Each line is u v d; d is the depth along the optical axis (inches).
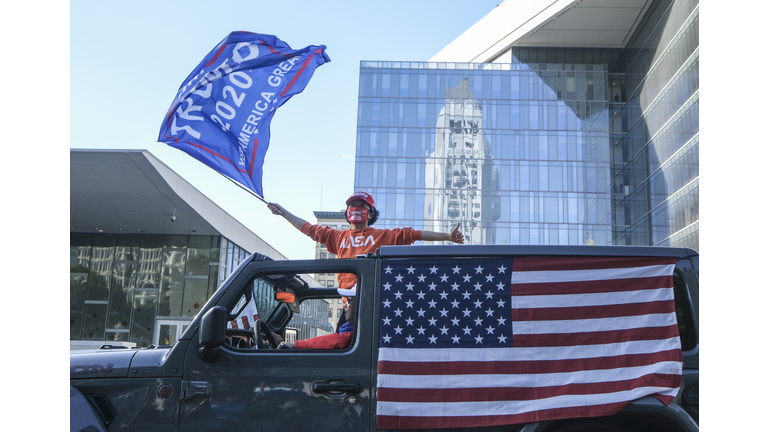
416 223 1717.5
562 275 140.9
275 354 137.3
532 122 1785.2
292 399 133.6
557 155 1761.8
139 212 1136.2
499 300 139.3
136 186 980.6
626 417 135.2
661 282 140.4
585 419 133.6
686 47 1407.5
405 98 1813.5
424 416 130.5
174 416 134.0
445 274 141.9
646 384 131.5
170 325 1263.5
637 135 1796.3
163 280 1290.6
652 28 1697.8
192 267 1296.8
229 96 222.4
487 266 142.3
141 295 1283.2
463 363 134.3
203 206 1157.1
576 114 1791.3
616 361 134.2
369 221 208.5
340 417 132.4
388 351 135.6
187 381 135.6
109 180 951.6
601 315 138.0
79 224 1234.0
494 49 2172.7
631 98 1872.5
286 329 173.0
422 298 140.1
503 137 1777.8
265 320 164.9
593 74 1819.6
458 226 188.2
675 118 1477.6
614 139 1876.2
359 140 1786.4
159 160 914.1
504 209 1723.7
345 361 135.9
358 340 137.7
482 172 1753.2
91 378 137.0
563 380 133.0
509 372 133.6
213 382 135.3
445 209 1727.4
